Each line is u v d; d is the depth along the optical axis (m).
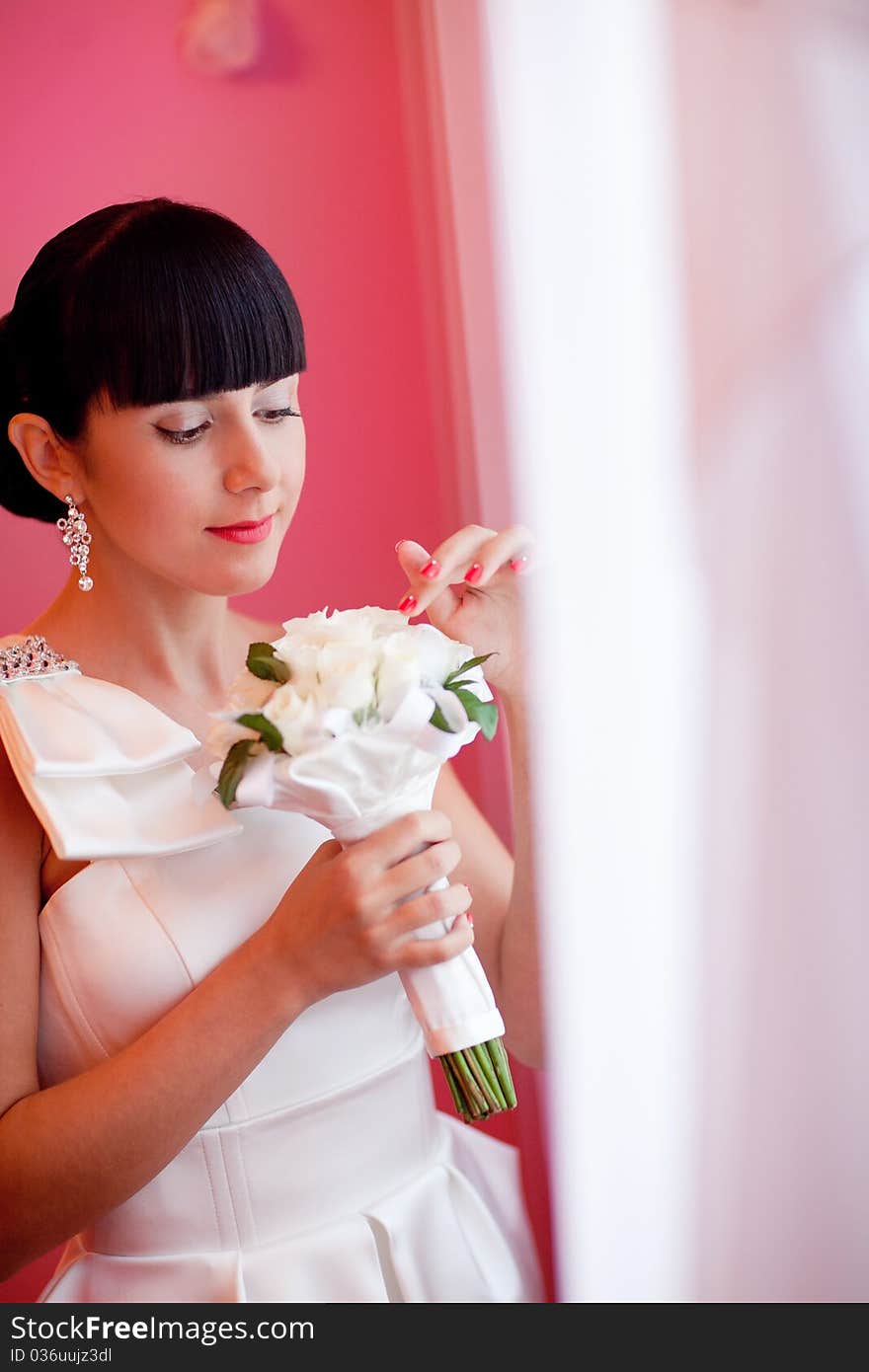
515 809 1.22
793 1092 0.68
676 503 0.74
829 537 0.69
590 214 0.76
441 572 1.08
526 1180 1.47
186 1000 1.05
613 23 0.76
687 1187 0.72
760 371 0.71
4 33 1.64
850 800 0.67
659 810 0.73
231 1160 1.13
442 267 1.03
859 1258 0.66
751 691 0.71
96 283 1.04
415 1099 1.25
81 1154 1.01
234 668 1.34
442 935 1.05
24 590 1.89
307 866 1.08
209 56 1.65
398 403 1.73
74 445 1.13
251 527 1.12
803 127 0.71
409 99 1.12
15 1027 1.08
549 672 0.78
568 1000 0.78
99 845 1.07
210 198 1.67
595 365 0.76
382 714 0.96
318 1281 1.13
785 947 0.69
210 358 1.05
